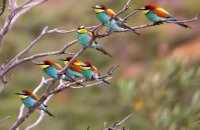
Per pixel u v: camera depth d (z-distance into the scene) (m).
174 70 10.52
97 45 7.15
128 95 10.64
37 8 26.94
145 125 10.46
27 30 25.80
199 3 24.88
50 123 20.14
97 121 20.28
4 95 21.88
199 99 10.00
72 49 23.59
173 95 10.45
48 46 24.36
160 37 24.25
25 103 7.08
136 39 24.64
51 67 7.10
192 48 22.94
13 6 7.23
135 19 25.03
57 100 21.84
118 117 19.97
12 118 20.58
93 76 6.88
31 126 7.27
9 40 24.36
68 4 27.03
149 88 10.55
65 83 7.05
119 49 24.52
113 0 25.70
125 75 22.69
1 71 7.17
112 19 6.85
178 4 25.25
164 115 10.10
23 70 22.92
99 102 20.97
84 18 26.11
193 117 9.96
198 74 10.57
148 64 23.41
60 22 26.23
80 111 20.80
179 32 23.97
